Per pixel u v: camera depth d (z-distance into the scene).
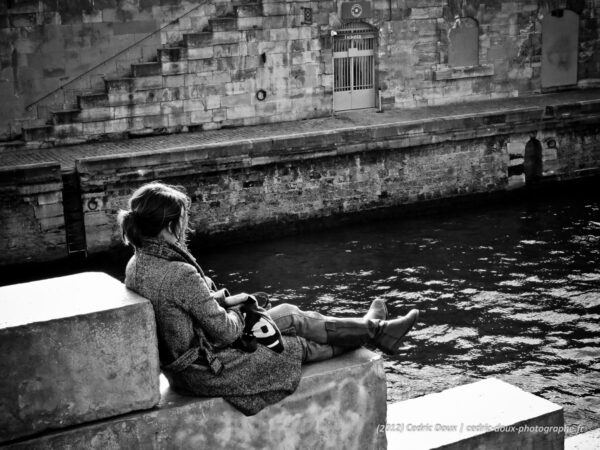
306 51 26.00
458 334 15.59
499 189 25.55
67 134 23.36
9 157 22.27
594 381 13.34
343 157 23.06
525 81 30.33
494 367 14.06
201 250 21.53
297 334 4.57
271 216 22.33
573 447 5.84
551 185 26.45
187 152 20.70
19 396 3.83
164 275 4.12
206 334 4.26
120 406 4.04
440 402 5.65
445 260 20.20
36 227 19.52
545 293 17.77
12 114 23.16
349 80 27.80
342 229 23.17
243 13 24.83
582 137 26.52
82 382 3.95
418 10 27.84
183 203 4.28
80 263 20.22
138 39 24.42
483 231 22.64
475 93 29.52
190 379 4.21
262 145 21.64
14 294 4.21
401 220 23.97
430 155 24.31
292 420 4.43
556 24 30.64
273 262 20.44
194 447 4.21
